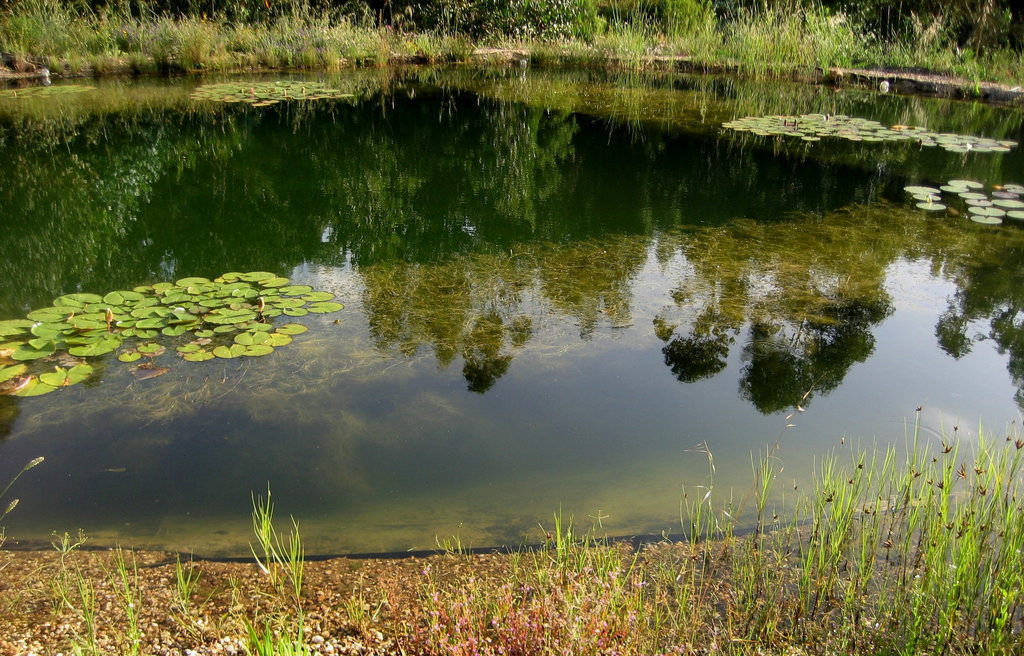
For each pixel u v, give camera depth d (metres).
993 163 6.95
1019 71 9.80
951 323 3.91
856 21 11.99
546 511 2.56
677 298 4.17
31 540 2.37
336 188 6.40
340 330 3.74
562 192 6.28
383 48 12.40
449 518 2.53
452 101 10.02
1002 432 2.96
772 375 3.42
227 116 8.87
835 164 6.97
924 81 10.05
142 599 2.13
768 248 4.93
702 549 2.35
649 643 1.97
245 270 4.54
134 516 2.49
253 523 2.48
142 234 5.21
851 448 2.89
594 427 3.04
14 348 3.39
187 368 3.34
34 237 5.09
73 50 10.62
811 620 2.07
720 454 2.88
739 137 8.11
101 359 3.39
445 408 3.13
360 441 2.91
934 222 5.43
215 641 1.99
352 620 2.07
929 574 2.08
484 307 4.05
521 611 1.98
